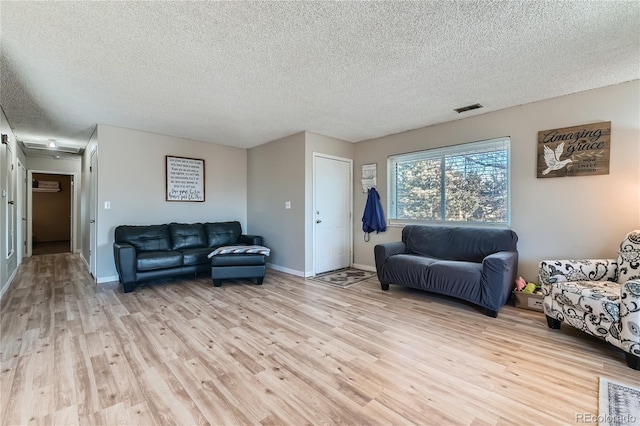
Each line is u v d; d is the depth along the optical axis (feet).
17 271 15.79
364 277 14.55
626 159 8.99
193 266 13.43
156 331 8.17
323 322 8.86
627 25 6.25
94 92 9.80
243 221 18.61
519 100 10.52
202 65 8.02
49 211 30.19
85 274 15.17
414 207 14.52
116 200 13.82
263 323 8.77
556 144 10.18
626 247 8.16
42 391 5.46
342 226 16.51
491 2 5.59
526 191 10.89
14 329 8.23
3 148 11.69
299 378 5.95
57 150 18.98
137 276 12.06
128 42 6.91
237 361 6.59
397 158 15.19
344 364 6.48
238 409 5.03
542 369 6.30
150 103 10.81
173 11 5.82
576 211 9.86
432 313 9.62
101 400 5.23
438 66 8.11
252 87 9.45
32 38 6.71
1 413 4.87
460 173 12.80
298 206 14.94
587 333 7.52
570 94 9.92
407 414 4.92
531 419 4.79
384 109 11.46
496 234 10.94
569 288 7.75
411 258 11.50
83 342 7.47
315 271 15.07
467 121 12.42
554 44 7.02
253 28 6.40
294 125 13.66
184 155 16.06
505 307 10.19
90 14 5.89
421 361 6.62
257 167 17.81
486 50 7.29
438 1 5.56
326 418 4.82
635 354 6.22
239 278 13.74
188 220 16.20
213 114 12.05
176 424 4.67
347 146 16.72
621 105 9.05
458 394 5.45
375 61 7.82
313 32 6.55
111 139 13.65
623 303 6.44
